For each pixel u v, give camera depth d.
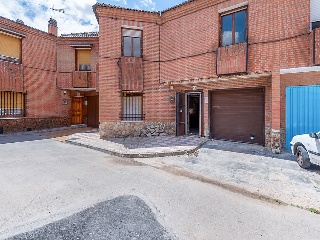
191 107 15.01
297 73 8.01
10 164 6.61
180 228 3.19
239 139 10.05
